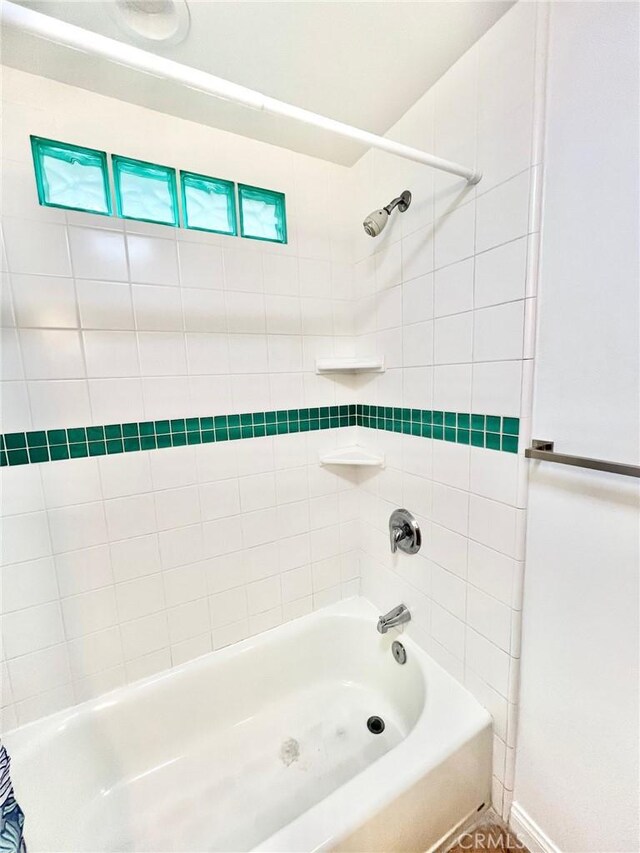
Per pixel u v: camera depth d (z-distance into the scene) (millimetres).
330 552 1601
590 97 714
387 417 1400
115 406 1151
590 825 879
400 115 1166
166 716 1273
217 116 1154
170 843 1064
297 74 998
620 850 824
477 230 973
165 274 1183
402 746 999
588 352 766
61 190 1042
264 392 1389
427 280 1153
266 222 1338
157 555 1262
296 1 798
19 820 638
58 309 1055
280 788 1194
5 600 1067
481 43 904
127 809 1140
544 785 979
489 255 948
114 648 1226
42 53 915
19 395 1033
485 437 1016
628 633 762
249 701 1412
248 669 1407
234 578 1405
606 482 766
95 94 1044
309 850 786
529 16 796
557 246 803
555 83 771
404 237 1229
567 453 825
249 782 1212
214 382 1294
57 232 1035
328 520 1579
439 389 1152
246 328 1332
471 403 1048
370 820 857
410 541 1332
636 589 742
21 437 1045
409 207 1192
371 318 1429
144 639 1270
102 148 1066
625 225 685
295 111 698
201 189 1216
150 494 1230
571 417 810
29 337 1031
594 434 771
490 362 978
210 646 1386
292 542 1510
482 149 933
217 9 814
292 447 1467
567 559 858
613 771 818
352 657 1573
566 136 763
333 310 1491
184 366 1240
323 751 1304
